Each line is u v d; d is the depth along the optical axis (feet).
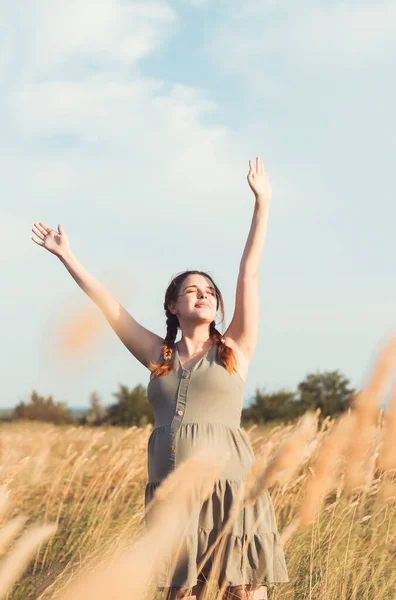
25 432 31.07
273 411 75.51
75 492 23.11
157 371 12.09
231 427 11.67
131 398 85.66
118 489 22.13
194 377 11.75
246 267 12.56
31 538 4.60
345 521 14.08
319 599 12.10
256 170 12.94
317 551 13.76
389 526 14.15
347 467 7.73
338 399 71.51
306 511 8.08
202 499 8.50
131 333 13.11
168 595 10.39
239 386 11.98
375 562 13.84
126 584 2.21
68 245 13.41
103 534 17.75
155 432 11.82
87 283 13.11
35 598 11.71
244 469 11.29
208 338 12.51
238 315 12.61
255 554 10.91
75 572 11.66
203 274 12.81
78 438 30.35
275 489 16.88
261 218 12.75
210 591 9.82
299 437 8.08
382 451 7.54
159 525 2.94
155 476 11.62
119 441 26.78
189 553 10.13
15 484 21.45
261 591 11.28
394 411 7.39
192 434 11.34
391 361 7.33
